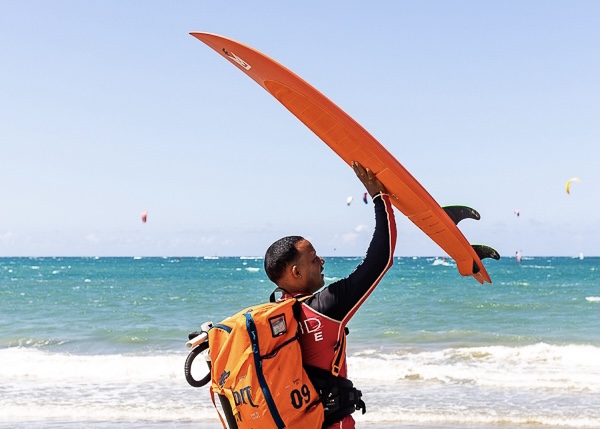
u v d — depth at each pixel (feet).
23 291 126.72
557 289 125.70
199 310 85.66
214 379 7.70
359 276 7.89
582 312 76.48
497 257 10.26
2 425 27.12
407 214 9.89
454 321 68.59
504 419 27.32
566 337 55.67
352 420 7.94
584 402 30.30
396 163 9.15
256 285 148.25
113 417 28.35
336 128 9.14
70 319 73.82
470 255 10.21
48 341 55.06
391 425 26.73
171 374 38.04
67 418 28.25
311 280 8.23
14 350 50.98
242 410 7.42
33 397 32.32
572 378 35.83
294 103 9.36
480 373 37.52
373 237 8.30
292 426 7.34
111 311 83.92
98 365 40.63
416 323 67.00
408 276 194.08
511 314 75.00
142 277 199.31
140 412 29.12
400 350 48.37
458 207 10.09
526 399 31.01
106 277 200.54
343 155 9.48
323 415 7.55
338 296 7.77
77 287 142.10
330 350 7.77
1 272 252.21
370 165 9.21
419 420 27.43
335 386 7.75
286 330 7.56
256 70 9.41
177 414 28.73
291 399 7.36
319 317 7.74
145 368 39.60
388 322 67.92
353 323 67.15
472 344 51.98
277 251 8.21
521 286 137.59
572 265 364.58
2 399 31.83
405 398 31.37
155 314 80.02
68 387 34.73
